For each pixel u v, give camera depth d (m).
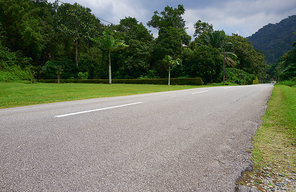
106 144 2.08
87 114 3.80
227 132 2.68
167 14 47.41
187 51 35.84
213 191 1.28
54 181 1.34
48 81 42.53
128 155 1.81
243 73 39.34
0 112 4.20
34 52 42.25
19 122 3.09
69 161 1.65
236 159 1.79
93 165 1.59
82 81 39.97
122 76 43.38
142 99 6.72
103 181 1.36
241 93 9.26
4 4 34.00
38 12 46.25
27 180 1.34
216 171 1.55
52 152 1.84
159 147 2.04
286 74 35.47
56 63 47.03
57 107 4.91
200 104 5.36
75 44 51.47
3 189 1.22
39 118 3.41
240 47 41.03
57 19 46.53
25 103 6.08
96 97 8.15
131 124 3.00
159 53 37.19
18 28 36.22
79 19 45.66
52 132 2.51
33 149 1.90
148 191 1.25
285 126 3.01
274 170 1.60
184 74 34.94
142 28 43.22
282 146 2.15
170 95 8.27
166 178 1.42
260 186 1.36
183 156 1.82
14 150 1.87
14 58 35.34
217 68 32.72
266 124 3.18
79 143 2.10
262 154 1.92
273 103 5.71
